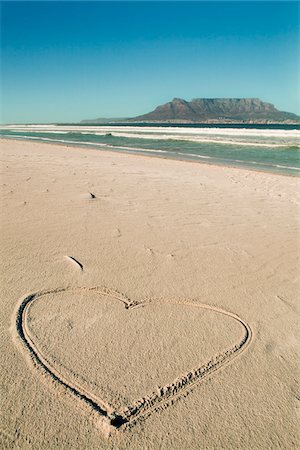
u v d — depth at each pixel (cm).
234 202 602
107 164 1114
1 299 264
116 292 281
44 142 2484
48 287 284
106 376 192
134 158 1373
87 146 2086
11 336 223
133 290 285
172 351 214
